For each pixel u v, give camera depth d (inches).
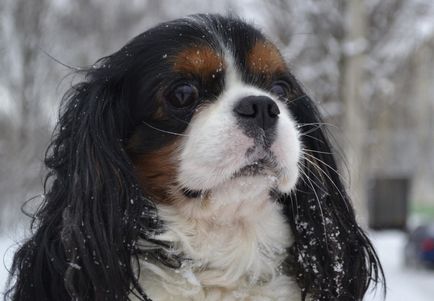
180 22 27.0
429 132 233.3
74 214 25.2
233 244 26.1
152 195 26.1
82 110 26.8
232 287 26.3
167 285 25.7
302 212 27.4
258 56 27.1
